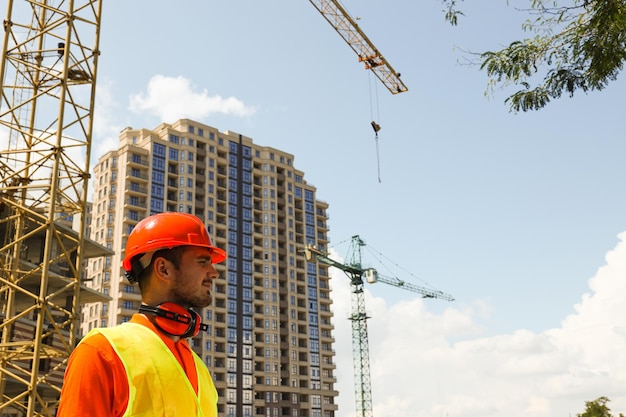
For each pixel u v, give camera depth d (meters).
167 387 2.27
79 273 30.30
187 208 123.69
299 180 150.75
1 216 36.78
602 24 9.10
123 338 2.30
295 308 135.25
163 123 129.75
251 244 133.62
